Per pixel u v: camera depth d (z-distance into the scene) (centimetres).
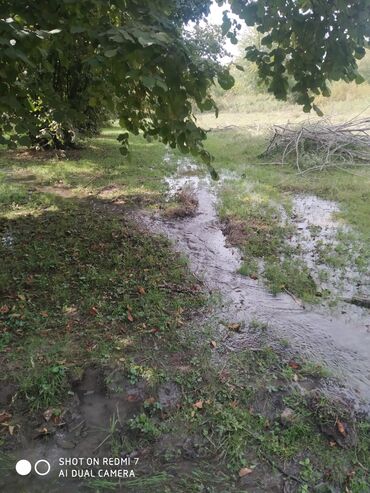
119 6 260
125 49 234
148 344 389
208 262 575
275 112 2245
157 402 323
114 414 316
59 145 1185
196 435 301
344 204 816
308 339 418
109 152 1210
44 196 787
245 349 394
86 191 850
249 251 604
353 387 354
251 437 301
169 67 247
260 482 272
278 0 296
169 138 328
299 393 339
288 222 721
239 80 2402
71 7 260
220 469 279
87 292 464
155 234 652
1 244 572
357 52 300
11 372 341
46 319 412
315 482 273
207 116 2269
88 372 349
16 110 321
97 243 592
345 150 1148
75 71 879
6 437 293
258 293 503
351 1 280
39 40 238
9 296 446
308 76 329
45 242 582
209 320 437
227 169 1097
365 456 292
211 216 755
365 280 534
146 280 498
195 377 350
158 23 262
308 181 973
